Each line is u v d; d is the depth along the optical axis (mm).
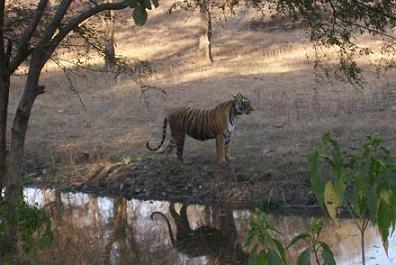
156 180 14383
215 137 14242
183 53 27312
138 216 12836
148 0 5016
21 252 8367
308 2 10047
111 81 23234
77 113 19828
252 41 28250
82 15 9094
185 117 14500
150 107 19766
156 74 24000
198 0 11500
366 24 10500
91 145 16562
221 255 10438
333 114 17109
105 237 11211
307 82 21203
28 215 8680
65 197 14281
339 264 8586
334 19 10414
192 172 14336
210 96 20531
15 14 11930
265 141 15391
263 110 18172
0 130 9320
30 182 15203
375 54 22672
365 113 16938
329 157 3469
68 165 15625
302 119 16922
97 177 14961
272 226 3590
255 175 13625
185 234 11680
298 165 13648
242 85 21578
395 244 9273
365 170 3391
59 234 10625
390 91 19109
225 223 12297
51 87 23156
